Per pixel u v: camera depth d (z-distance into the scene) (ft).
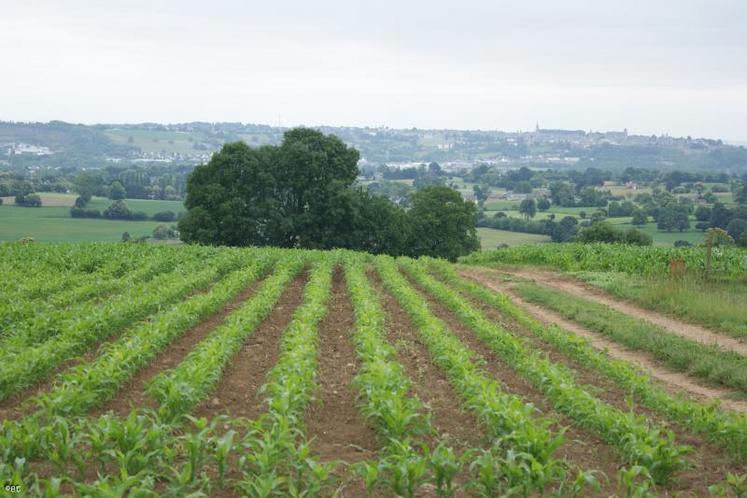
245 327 57.41
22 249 117.08
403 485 29.14
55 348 46.52
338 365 51.67
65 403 34.91
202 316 66.28
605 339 64.49
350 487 30.58
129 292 71.15
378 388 38.17
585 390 44.68
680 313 74.18
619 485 30.50
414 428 34.65
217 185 166.61
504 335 56.39
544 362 46.16
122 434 29.86
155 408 39.58
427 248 188.85
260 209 168.55
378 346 48.32
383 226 178.60
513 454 29.19
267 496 28.04
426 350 56.70
